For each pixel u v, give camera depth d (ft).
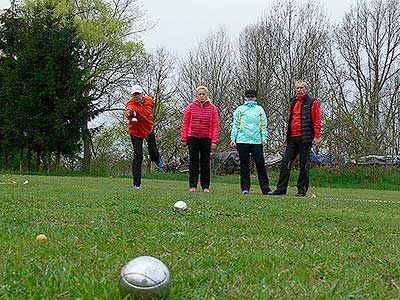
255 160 30.99
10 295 6.42
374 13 110.83
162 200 20.65
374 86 111.34
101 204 18.34
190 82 109.81
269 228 13.62
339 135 74.84
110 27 95.04
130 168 97.60
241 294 6.66
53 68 81.46
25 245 9.87
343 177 68.69
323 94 105.81
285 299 6.54
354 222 15.93
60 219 14.20
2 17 88.74
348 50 110.73
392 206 23.30
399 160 79.66
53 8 91.76
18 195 21.34
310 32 105.09
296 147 30.76
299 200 24.68
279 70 106.42
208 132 30.07
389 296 6.90
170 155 109.81
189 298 6.44
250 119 30.78
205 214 16.37
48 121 81.51
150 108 30.89
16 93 81.30
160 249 10.06
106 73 100.17
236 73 109.29
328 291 6.89
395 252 10.66
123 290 6.10
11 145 83.56
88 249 9.79
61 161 93.40
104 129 104.17
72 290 6.70
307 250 10.33
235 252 9.86
